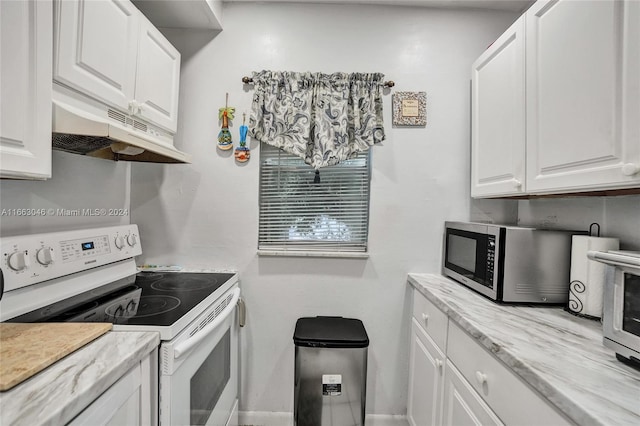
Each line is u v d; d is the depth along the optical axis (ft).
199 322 3.61
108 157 4.90
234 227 5.68
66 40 3.03
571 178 3.20
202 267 5.70
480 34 5.73
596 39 2.90
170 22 5.48
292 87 5.55
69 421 1.91
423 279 5.31
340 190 5.77
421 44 5.71
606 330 2.52
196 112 5.67
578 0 3.10
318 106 5.55
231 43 5.67
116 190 5.31
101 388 2.13
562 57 3.32
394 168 5.68
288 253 5.60
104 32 3.51
